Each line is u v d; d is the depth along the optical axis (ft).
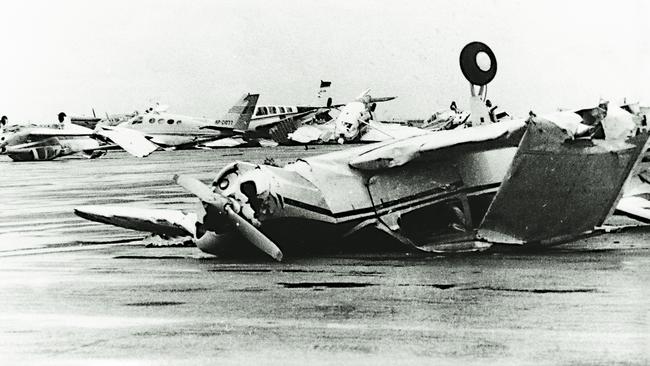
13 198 79.41
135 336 22.63
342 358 19.71
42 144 179.93
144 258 39.27
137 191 83.46
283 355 20.12
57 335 22.98
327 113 237.45
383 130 188.65
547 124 32.96
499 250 38.29
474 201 38.19
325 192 35.63
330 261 36.24
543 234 36.73
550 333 21.72
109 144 189.47
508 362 19.03
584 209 36.94
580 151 34.50
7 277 33.83
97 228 53.98
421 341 21.18
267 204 34.81
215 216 34.99
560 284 29.12
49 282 32.40
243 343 21.47
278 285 30.37
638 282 29.32
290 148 215.92
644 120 36.22
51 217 61.52
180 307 26.63
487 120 40.40
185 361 19.88
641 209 44.11
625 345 20.36
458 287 28.94
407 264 34.78
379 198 36.47
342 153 37.83
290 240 36.45
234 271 34.24
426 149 35.22
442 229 38.70
